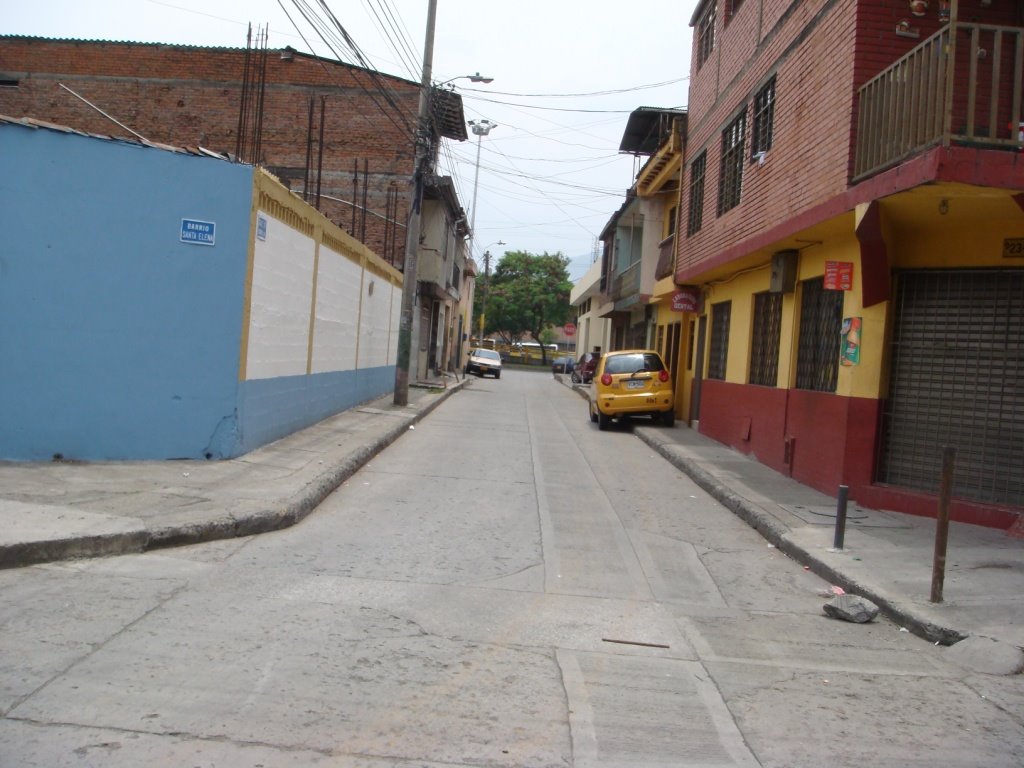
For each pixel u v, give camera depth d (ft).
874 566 25.48
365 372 65.10
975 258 31.78
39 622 17.63
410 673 16.40
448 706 14.99
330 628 18.62
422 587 22.45
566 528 30.91
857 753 14.23
